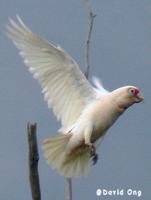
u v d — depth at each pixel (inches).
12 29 438.9
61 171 448.8
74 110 455.5
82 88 454.9
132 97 449.4
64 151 446.9
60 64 448.8
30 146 381.7
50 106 454.3
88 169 452.8
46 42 440.8
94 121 446.3
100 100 452.1
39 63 446.9
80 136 443.2
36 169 385.1
